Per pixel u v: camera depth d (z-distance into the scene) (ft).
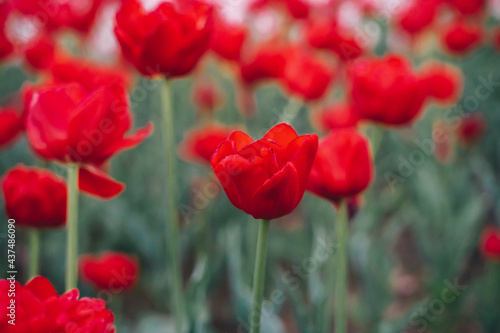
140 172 8.75
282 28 9.43
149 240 7.36
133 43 4.84
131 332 6.65
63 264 6.89
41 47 6.77
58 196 4.91
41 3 7.02
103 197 4.71
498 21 13.97
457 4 9.80
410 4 9.59
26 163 7.86
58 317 4.18
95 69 5.85
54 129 4.57
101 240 8.49
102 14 8.70
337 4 9.80
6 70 11.32
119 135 4.62
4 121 5.43
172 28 4.80
